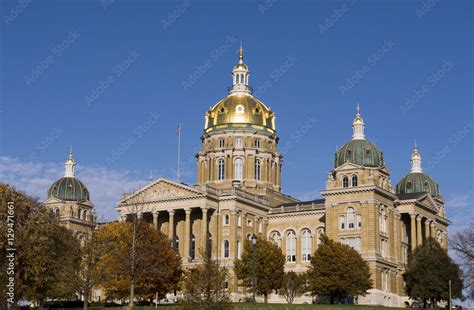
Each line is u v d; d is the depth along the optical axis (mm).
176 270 123000
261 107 176000
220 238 151000
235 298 145750
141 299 128250
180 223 155375
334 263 129250
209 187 151625
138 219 128125
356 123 151375
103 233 122188
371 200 141750
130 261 113312
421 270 138875
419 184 171250
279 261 134875
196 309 75688
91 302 133625
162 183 154125
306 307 110688
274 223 161125
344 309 109938
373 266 138750
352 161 146375
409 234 156625
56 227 101688
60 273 106125
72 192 176750
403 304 146375
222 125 173125
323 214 155625
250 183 168125
